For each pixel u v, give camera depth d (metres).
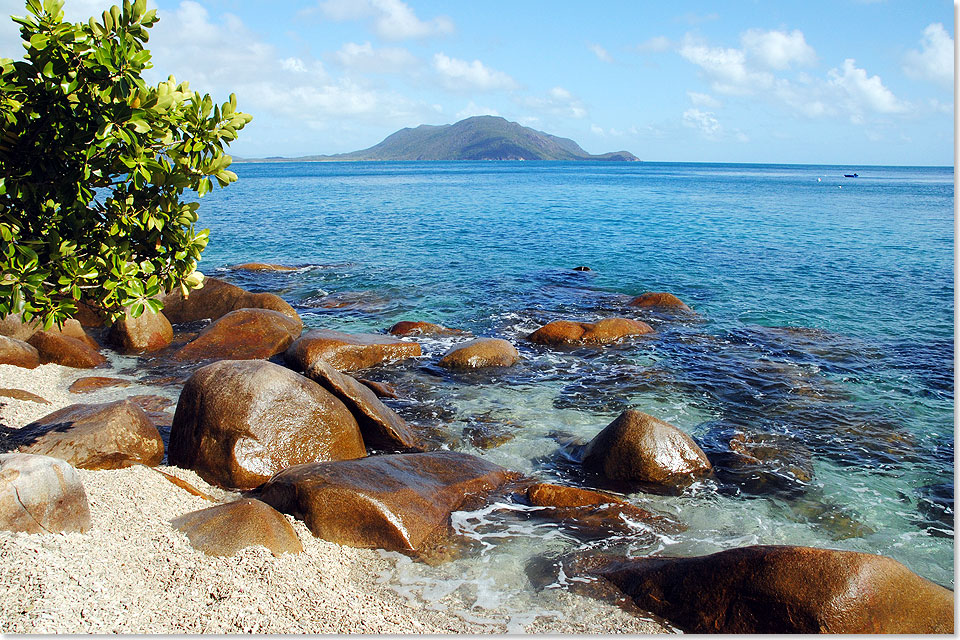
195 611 5.15
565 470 8.88
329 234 33.47
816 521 7.70
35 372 11.93
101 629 4.71
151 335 13.97
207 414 8.31
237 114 6.95
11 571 5.02
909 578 5.52
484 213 45.25
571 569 6.56
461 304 18.39
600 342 14.41
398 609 5.82
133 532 6.19
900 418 10.69
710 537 7.29
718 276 22.70
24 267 6.18
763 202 56.66
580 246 29.47
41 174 6.47
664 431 8.69
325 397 8.94
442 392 11.64
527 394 11.58
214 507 6.64
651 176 136.88
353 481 7.14
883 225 37.88
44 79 6.11
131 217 6.82
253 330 13.62
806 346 14.51
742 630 5.54
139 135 6.25
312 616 5.38
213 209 47.12
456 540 7.02
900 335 15.43
